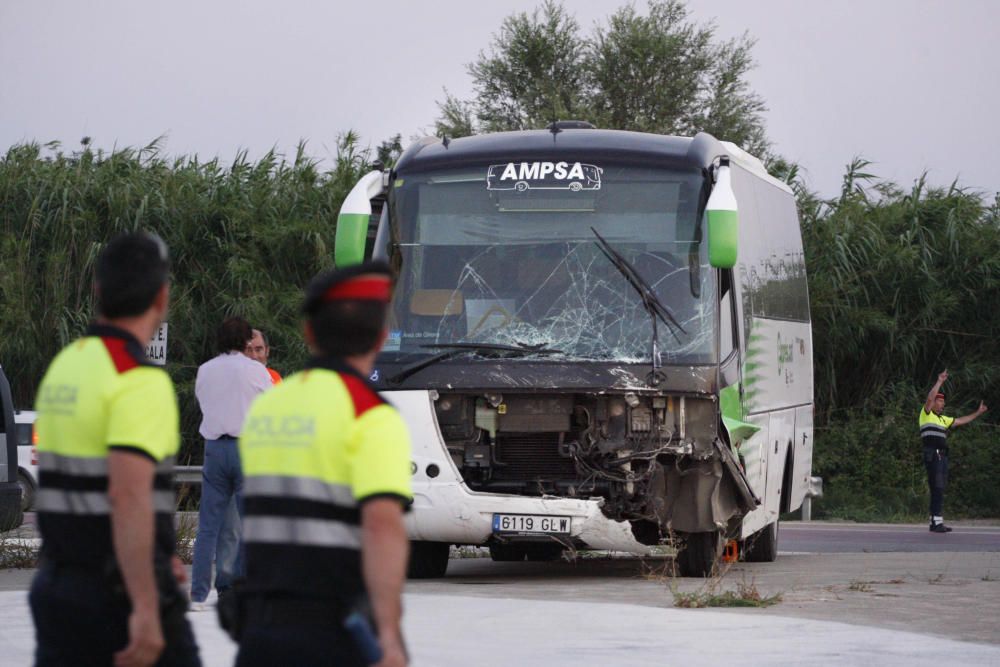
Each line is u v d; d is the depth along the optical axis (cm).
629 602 1881
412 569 2350
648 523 2239
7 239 4862
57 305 4803
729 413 2220
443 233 2239
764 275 2734
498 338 2173
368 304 698
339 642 669
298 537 671
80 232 4959
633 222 2214
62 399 755
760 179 2886
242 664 678
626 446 2131
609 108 7919
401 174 2284
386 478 663
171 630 760
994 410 5191
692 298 2173
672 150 2270
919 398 5097
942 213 5272
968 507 4738
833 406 5175
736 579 2289
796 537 3759
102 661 754
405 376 2167
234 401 1789
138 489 729
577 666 1355
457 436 2166
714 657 1405
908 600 1908
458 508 2125
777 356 2827
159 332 3356
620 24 8006
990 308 5222
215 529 1797
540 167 2242
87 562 749
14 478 2597
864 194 5488
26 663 1372
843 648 1459
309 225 5062
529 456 2164
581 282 2188
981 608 1808
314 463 673
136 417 737
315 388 684
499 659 1393
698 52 7988
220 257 5075
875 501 4747
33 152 5234
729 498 2241
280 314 4925
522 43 7981
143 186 5103
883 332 5103
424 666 1354
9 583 2134
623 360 2139
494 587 2131
